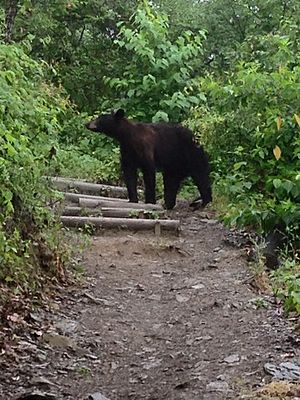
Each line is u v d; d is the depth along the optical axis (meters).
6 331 5.57
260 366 5.04
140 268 8.10
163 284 7.54
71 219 9.23
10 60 7.08
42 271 6.96
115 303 6.81
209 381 4.80
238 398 4.46
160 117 13.87
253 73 9.76
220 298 6.92
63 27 17.12
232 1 18.84
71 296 6.81
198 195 12.87
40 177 7.59
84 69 17.56
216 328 6.07
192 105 14.24
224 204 11.30
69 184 11.20
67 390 4.75
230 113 10.59
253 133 10.09
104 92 17.56
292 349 5.45
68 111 13.78
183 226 10.29
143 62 14.84
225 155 11.71
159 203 12.10
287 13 16.41
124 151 11.10
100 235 9.30
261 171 9.76
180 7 19.03
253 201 9.13
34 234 7.20
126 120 11.16
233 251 8.79
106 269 7.91
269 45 12.28
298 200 9.03
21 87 7.11
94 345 5.64
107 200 10.55
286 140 9.38
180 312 6.59
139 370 5.17
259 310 6.54
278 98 9.52
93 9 17.61
